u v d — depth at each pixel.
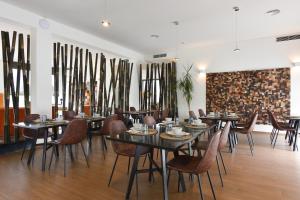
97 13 4.80
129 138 2.34
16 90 4.88
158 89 8.86
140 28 5.84
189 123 3.45
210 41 7.23
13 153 4.42
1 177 3.10
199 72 8.02
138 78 9.07
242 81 7.16
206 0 4.19
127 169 3.49
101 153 4.43
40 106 4.91
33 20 4.78
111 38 6.76
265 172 3.35
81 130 3.49
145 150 2.76
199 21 5.32
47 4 4.35
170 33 6.30
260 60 6.90
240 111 7.19
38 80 4.88
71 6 4.45
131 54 8.37
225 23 5.48
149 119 3.86
